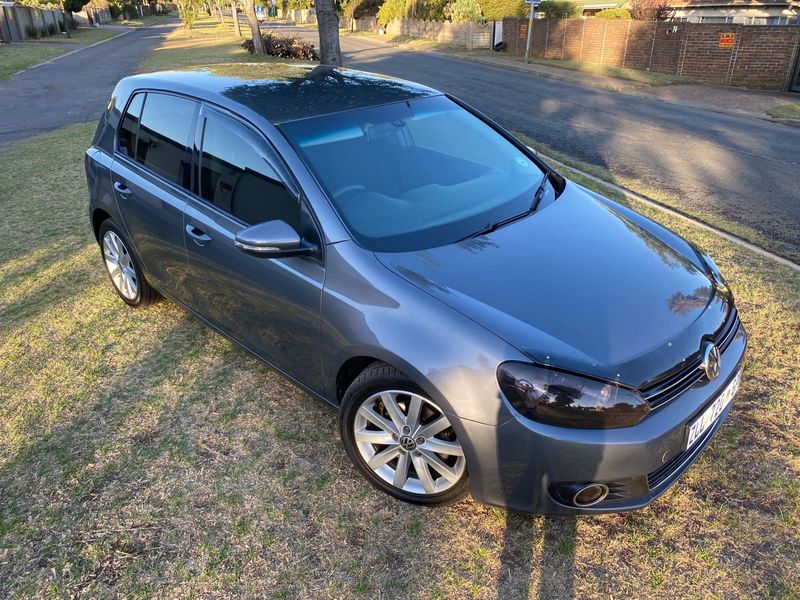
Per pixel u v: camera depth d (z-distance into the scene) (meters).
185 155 3.56
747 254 5.30
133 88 4.13
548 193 3.49
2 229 6.36
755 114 14.34
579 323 2.41
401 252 2.74
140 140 3.97
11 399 3.60
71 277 5.20
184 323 4.40
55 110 15.28
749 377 3.62
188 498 2.85
